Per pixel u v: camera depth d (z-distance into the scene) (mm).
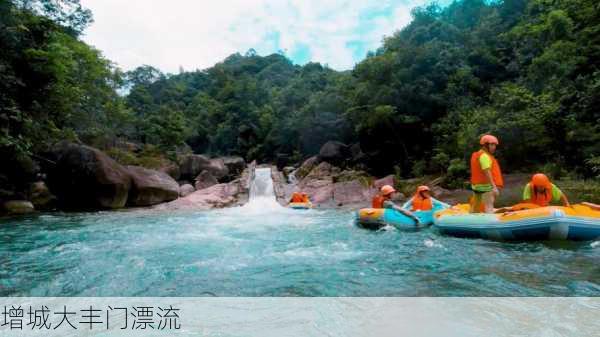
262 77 77750
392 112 24469
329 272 4457
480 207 7133
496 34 28500
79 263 5344
